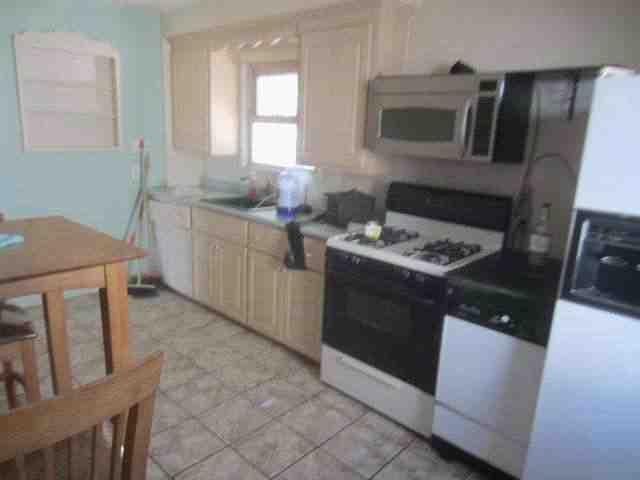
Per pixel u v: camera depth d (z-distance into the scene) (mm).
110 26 3676
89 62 3660
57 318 1691
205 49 3611
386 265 2188
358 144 2613
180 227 3695
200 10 3641
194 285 3680
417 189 2578
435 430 2104
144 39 3873
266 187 3623
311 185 3307
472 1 2342
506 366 1820
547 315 1682
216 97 3686
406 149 2350
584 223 1465
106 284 1753
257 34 3170
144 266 4172
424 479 1975
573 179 2127
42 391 2447
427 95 2229
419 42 2568
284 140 3582
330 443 2170
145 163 3996
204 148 3811
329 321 2520
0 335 1775
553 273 1994
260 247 3008
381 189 2893
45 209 3605
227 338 3164
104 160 3824
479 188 2451
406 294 2125
